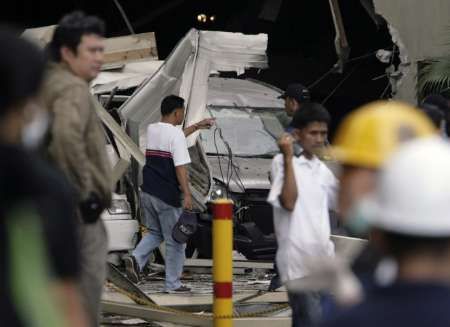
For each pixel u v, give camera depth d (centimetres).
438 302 642
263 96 3575
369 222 684
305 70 4806
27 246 766
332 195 1645
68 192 800
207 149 3281
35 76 778
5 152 778
